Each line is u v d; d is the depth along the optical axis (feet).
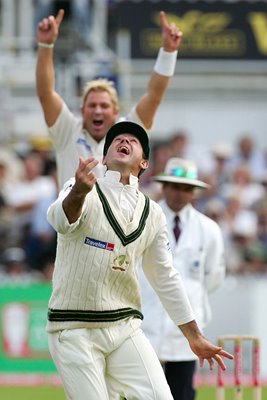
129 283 70.54
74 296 69.15
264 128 207.00
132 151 70.03
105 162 70.74
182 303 72.43
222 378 88.58
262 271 165.17
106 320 69.56
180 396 95.30
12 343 151.74
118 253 69.00
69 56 168.86
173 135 196.13
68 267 69.00
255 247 166.91
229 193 184.34
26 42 180.34
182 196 97.04
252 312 154.51
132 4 175.22
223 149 196.03
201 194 180.55
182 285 72.84
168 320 94.48
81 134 87.30
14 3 183.01
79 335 69.15
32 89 182.50
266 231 175.63
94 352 69.56
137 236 69.67
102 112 86.63
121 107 170.91
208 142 206.69
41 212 169.17
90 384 68.69
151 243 71.77
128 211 69.62
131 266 70.03
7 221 172.55
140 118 88.79
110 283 69.62
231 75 186.09
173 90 192.65
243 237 169.48
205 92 192.03
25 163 180.75
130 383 70.03
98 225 68.39
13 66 180.86
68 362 69.05
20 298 152.05
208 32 177.99
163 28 88.48
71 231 67.15
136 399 69.77
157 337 94.27
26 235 171.42
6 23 183.21
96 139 87.51
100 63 170.30
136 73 177.47
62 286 69.31
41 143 184.85
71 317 69.26
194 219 98.02
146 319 94.63
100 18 179.11
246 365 153.38
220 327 154.10
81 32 172.24
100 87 87.40
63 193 67.36
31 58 181.98
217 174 191.31
